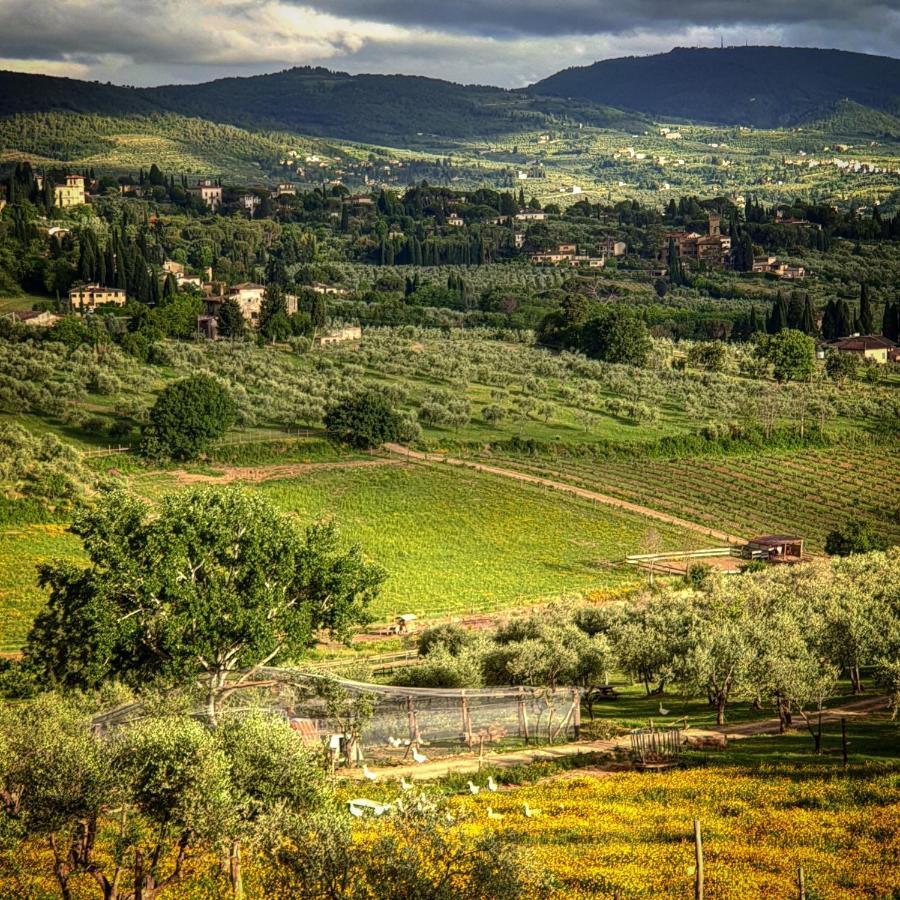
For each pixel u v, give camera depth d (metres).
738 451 182.75
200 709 58.69
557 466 172.38
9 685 74.06
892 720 70.38
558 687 74.75
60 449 151.62
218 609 60.53
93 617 59.84
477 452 175.00
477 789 57.75
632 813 53.19
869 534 143.12
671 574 134.62
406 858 32.81
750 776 59.38
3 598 108.00
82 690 65.56
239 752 38.16
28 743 37.38
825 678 67.94
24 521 128.62
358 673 76.75
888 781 56.41
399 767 64.50
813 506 162.12
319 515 148.00
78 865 37.47
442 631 92.44
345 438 172.50
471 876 33.16
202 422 161.25
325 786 39.03
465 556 139.88
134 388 189.25
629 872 44.47
